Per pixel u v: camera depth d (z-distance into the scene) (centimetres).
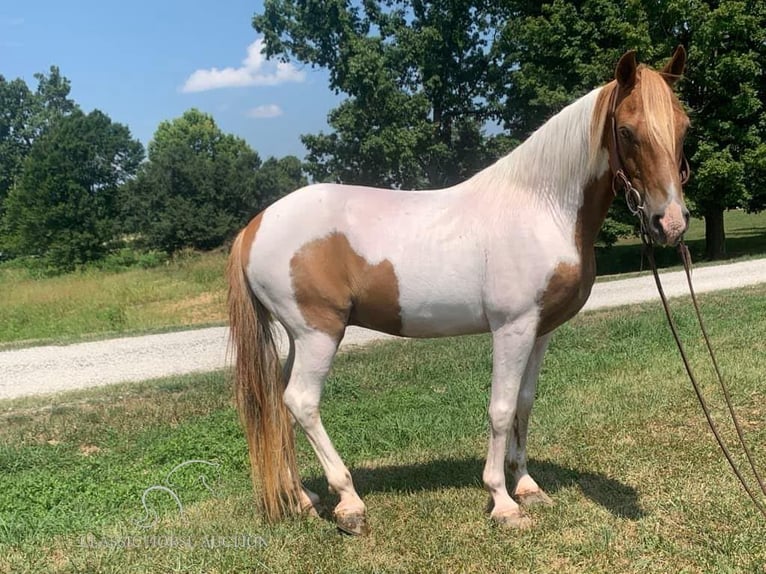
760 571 264
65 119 3644
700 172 1534
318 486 379
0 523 324
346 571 276
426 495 355
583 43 1736
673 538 294
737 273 1332
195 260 2478
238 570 281
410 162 2319
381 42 2478
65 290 1727
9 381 738
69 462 434
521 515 314
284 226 306
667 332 730
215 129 6944
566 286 294
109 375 757
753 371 539
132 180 3506
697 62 1556
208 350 898
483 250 295
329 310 306
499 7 2422
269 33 2534
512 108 2477
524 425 339
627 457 390
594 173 290
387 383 615
